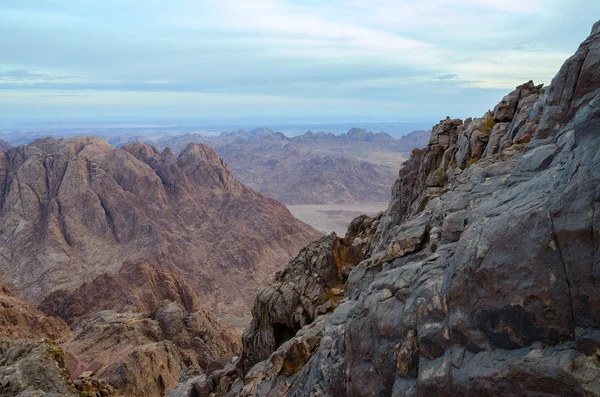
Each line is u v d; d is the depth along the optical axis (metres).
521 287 10.57
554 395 9.52
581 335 9.56
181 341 94.62
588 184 10.08
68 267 199.25
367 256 34.53
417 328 12.88
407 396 12.48
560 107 15.10
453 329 11.84
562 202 10.37
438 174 33.38
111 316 101.31
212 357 90.38
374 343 14.41
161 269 149.75
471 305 11.55
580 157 10.91
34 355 30.03
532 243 10.66
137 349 71.50
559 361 9.62
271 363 24.92
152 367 68.50
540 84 29.77
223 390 32.69
